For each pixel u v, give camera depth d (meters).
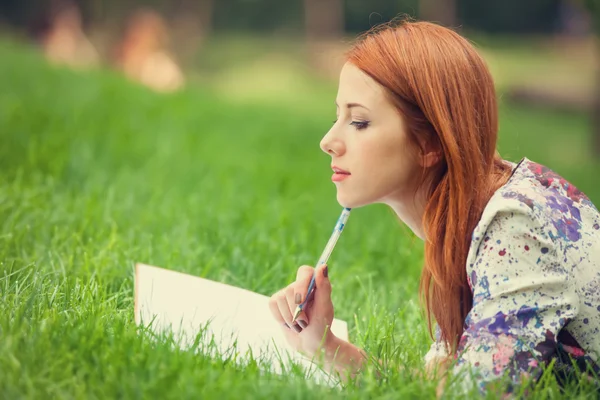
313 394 2.96
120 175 7.56
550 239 2.99
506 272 2.97
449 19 33.34
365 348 3.72
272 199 7.45
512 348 2.93
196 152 9.61
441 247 3.23
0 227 5.19
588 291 3.07
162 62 21.41
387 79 3.17
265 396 2.91
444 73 3.17
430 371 3.30
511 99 24.34
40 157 7.50
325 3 38.97
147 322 3.70
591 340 3.13
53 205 5.88
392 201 3.36
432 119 3.16
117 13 40.53
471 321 3.01
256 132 12.21
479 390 2.92
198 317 3.75
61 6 23.97
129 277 4.41
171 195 7.13
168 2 41.75
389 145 3.20
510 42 38.31
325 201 7.75
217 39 41.41
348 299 4.62
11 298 3.70
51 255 4.57
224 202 6.96
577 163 14.88
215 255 5.03
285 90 27.09
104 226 5.47
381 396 3.01
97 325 3.34
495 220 3.02
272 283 4.74
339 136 3.27
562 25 36.25
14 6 38.22
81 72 14.84
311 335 3.36
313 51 32.84
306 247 5.53
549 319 2.96
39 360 2.97
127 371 2.97
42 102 10.98
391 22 3.48
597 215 3.22
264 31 44.72
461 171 3.14
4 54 15.16
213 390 2.88
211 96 17.14
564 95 24.95
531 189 3.12
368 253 5.54
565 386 3.09
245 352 3.55
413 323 4.14
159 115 11.90
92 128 9.75
